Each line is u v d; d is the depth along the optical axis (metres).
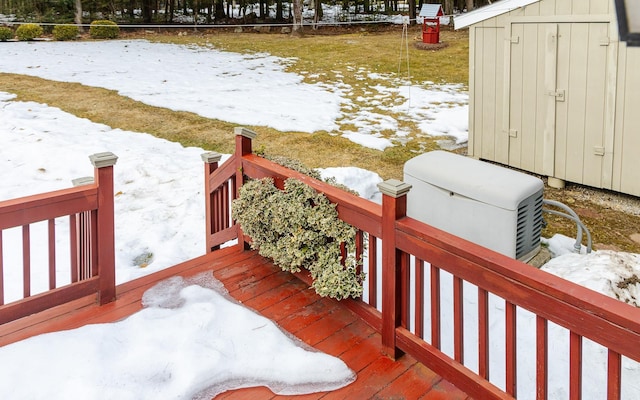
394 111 10.00
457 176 4.60
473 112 7.40
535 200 4.44
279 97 11.01
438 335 2.40
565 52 6.16
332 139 8.30
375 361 2.64
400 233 2.46
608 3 5.64
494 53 6.93
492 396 2.12
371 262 2.82
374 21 23.36
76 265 3.04
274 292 3.32
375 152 7.71
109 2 22.89
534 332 3.36
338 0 26.72
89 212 3.05
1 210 2.63
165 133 8.52
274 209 3.17
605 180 6.08
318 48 17.06
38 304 2.82
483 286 2.09
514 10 6.55
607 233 5.30
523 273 1.92
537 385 1.94
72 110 9.58
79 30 20.62
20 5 21.56
